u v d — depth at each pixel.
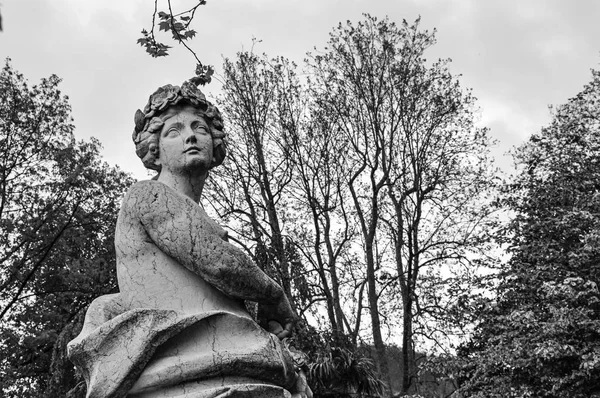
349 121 17.98
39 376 16.88
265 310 3.55
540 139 15.26
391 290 17.84
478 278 14.60
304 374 3.71
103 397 3.15
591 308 12.84
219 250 3.36
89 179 18.81
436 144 17.81
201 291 3.41
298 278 16.70
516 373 12.78
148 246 3.42
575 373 11.93
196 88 3.77
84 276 18.22
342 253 18.27
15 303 18.39
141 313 3.24
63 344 9.75
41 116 18.91
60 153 18.78
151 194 3.42
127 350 3.19
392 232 18.08
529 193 14.55
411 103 17.80
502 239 14.69
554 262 13.73
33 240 18.16
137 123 3.73
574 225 13.76
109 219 19.23
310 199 17.62
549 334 12.41
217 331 3.31
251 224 17.05
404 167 17.84
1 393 15.66
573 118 15.59
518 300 13.94
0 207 18.39
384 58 18.00
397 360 18.53
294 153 17.80
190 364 3.20
